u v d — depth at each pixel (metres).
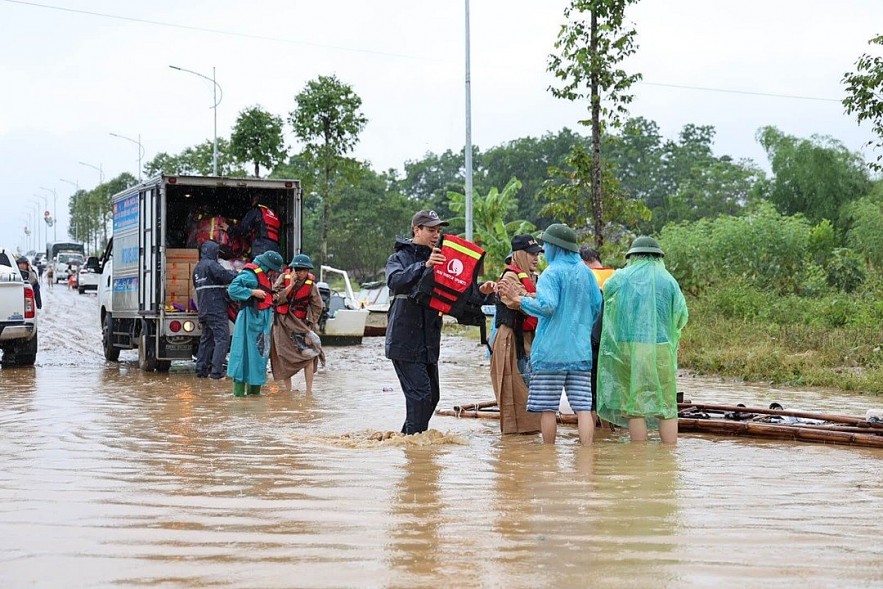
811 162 46.62
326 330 23.92
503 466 7.32
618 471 7.13
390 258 8.88
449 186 80.38
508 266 9.84
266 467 7.19
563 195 22.12
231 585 4.17
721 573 4.38
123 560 4.56
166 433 9.15
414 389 8.84
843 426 9.05
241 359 12.59
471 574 4.34
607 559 4.60
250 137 37.78
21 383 14.38
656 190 79.94
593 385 9.92
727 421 9.39
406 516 5.52
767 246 29.34
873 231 37.66
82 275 53.62
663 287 8.76
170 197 17.78
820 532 5.18
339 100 34.78
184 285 16.89
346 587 4.16
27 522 5.34
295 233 16.98
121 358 19.95
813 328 19.61
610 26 20.30
